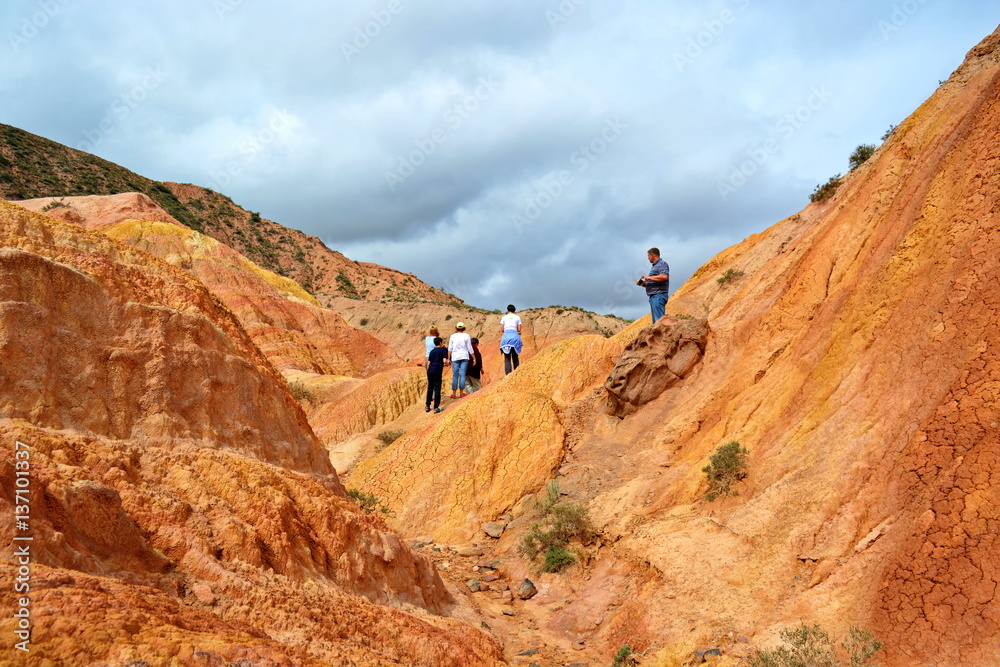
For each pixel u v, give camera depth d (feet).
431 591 22.80
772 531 21.94
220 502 15.85
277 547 15.80
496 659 19.83
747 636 18.38
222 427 18.63
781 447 25.95
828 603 17.69
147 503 14.26
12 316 14.48
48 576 9.91
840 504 20.94
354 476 44.78
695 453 31.35
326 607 15.38
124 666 8.89
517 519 35.09
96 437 15.12
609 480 34.04
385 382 72.18
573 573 27.35
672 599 21.58
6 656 8.09
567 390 45.98
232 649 10.30
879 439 21.57
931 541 16.29
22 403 14.07
